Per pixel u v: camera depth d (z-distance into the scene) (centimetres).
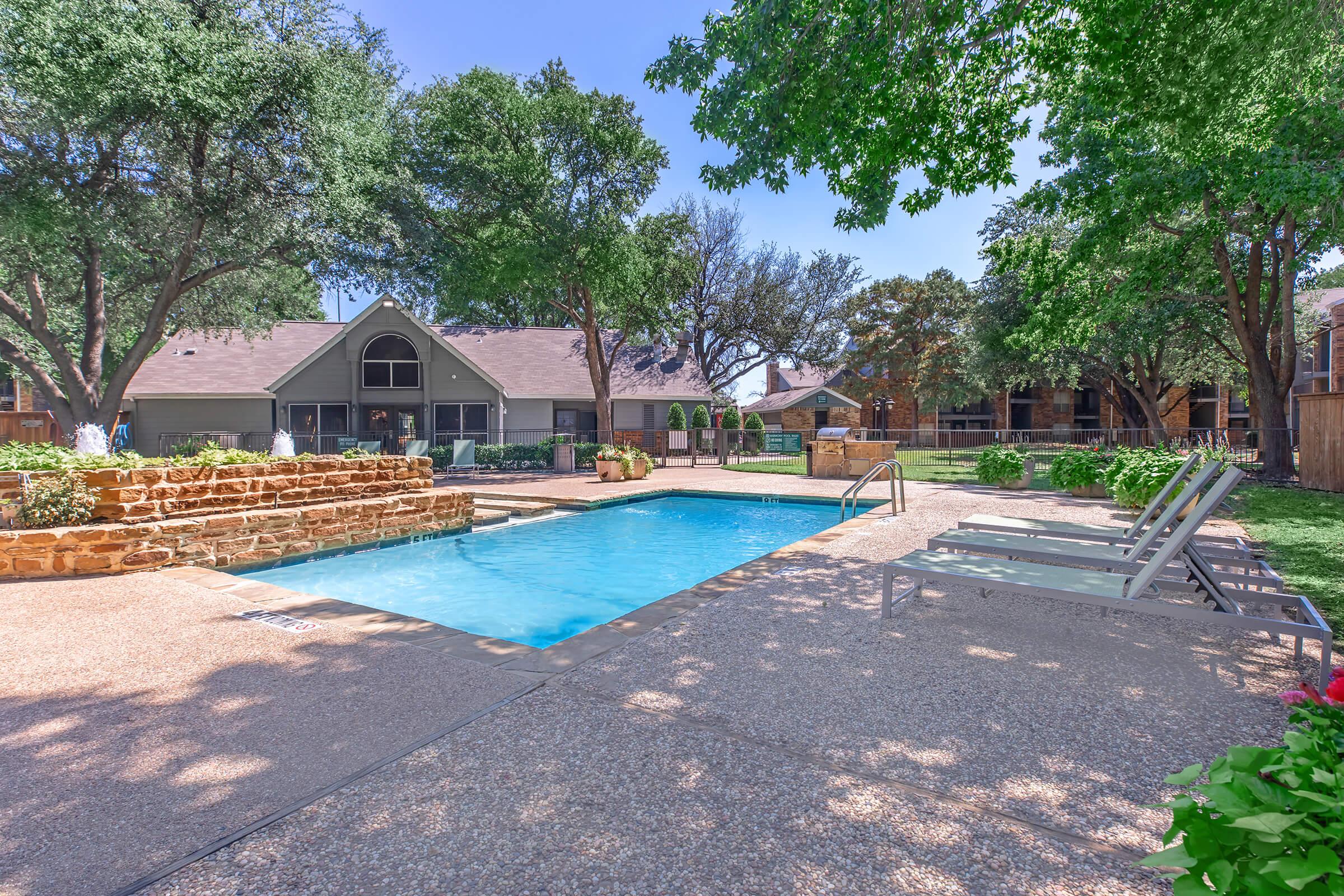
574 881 184
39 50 1166
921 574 418
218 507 720
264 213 1426
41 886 183
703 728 281
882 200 834
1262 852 114
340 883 184
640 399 2672
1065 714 294
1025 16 754
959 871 188
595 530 1052
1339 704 149
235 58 1336
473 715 295
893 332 3506
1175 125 888
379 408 2369
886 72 718
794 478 1677
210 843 203
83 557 600
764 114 730
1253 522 809
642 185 1998
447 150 1902
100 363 1659
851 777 240
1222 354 2247
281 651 388
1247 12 722
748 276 3791
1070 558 457
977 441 3127
